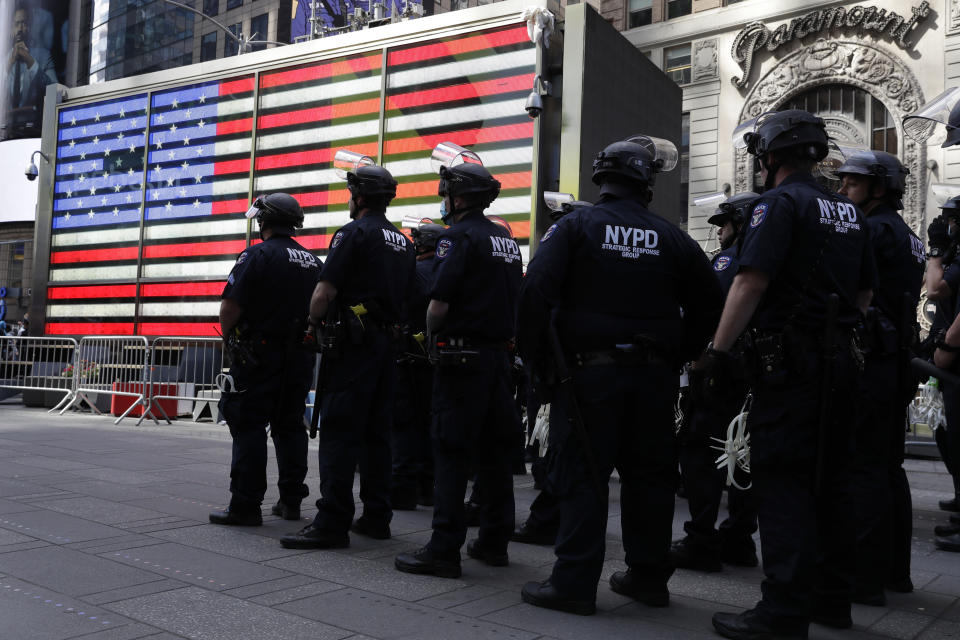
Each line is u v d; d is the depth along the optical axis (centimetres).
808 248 284
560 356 309
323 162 945
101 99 1159
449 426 362
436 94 861
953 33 1809
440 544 356
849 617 301
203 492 545
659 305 317
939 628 303
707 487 390
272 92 994
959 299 420
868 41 1928
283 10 3397
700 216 2169
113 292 1120
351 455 411
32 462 658
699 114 2188
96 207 1150
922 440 955
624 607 318
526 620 293
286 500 480
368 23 1237
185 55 3781
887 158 372
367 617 290
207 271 1037
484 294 371
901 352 347
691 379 395
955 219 455
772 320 288
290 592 320
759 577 379
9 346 1209
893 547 355
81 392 1097
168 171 1083
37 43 3550
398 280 430
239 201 1012
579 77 755
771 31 2066
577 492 308
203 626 275
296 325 467
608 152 328
